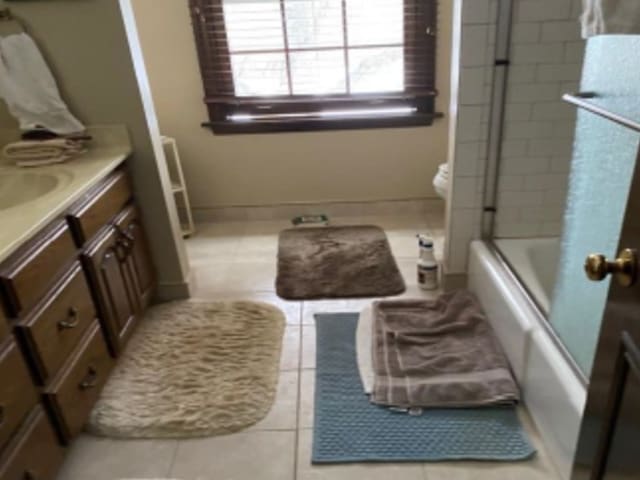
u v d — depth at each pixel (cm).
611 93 120
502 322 174
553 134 188
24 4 169
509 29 173
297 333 199
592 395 85
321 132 290
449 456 140
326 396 164
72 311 139
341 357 182
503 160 195
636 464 68
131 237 189
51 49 176
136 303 190
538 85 181
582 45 173
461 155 195
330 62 275
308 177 303
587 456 87
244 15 264
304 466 140
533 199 201
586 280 134
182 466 142
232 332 199
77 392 139
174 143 275
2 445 107
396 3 261
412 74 276
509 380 160
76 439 152
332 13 264
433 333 189
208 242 287
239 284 238
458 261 216
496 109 186
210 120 286
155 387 171
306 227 299
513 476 133
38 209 131
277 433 151
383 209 312
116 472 142
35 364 120
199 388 169
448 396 158
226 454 145
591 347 130
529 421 150
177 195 299
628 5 89
